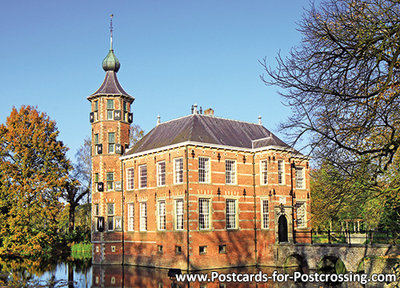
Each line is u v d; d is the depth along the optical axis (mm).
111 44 42625
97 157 40344
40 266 36281
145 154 36875
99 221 39438
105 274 30469
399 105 11156
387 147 10445
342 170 11516
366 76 11305
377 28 10977
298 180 37312
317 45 11789
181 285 25219
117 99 40531
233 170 35281
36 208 47531
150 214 35938
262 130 40969
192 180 32375
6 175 47719
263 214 35344
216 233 33062
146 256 35906
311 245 30734
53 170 49500
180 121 37656
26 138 48375
